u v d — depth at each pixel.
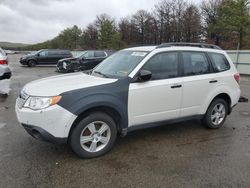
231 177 3.64
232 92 5.71
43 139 3.82
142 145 4.70
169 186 3.39
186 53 5.07
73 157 4.16
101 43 56.72
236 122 6.23
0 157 4.11
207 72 5.32
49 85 4.14
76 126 3.96
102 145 4.25
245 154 4.41
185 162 4.07
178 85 4.80
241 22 29.56
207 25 53.66
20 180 3.46
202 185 3.43
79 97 3.88
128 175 3.64
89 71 5.29
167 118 4.83
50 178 3.52
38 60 24.86
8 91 9.68
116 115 4.32
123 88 4.24
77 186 3.36
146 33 66.12
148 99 4.49
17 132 5.23
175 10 59.19
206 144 4.81
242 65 19.97
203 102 5.27
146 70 4.48
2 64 9.12
